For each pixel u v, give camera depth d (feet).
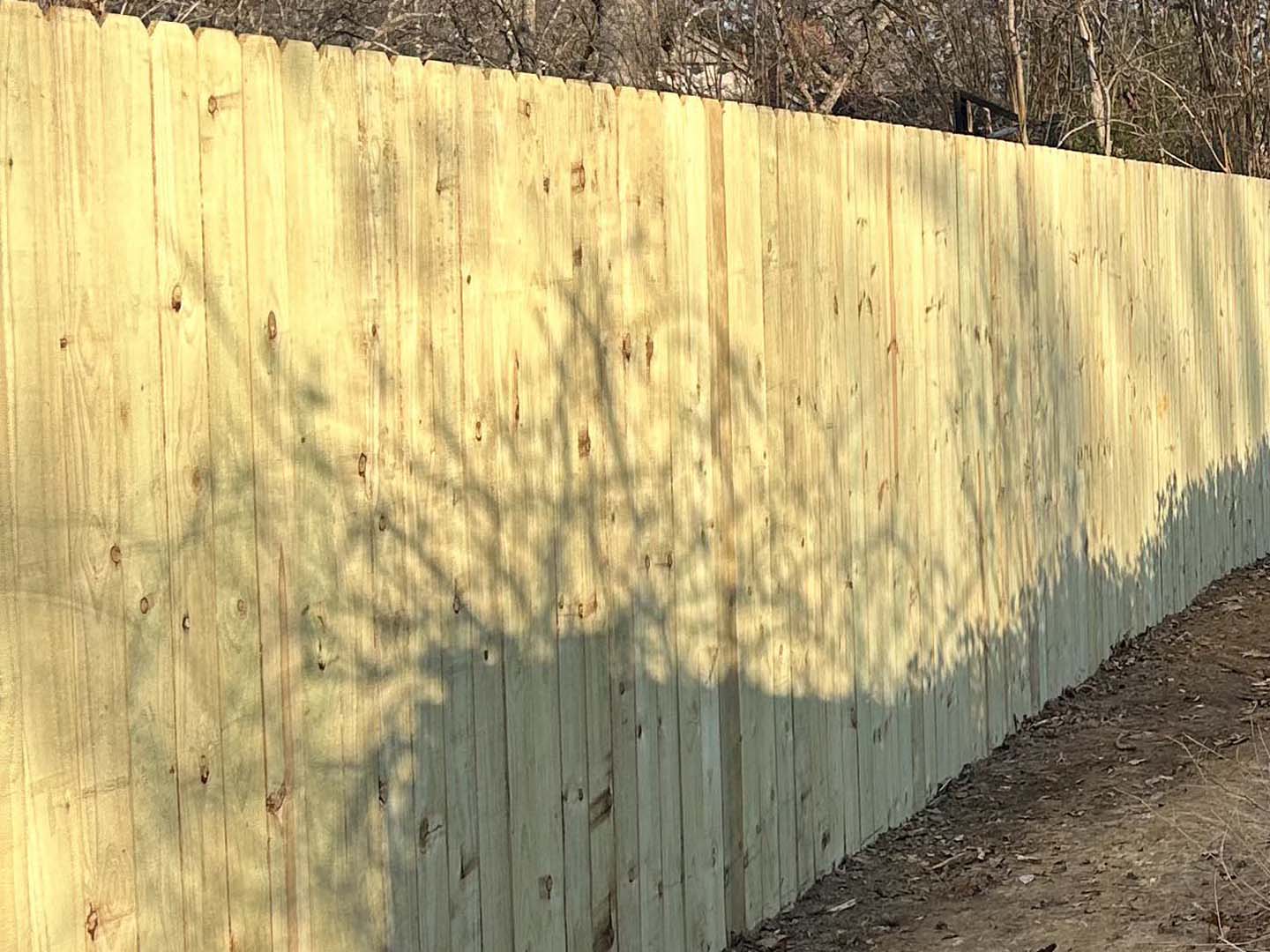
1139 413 28.58
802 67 48.93
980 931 16.56
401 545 12.32
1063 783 21.24
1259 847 17.51
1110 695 25.26
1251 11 55.98
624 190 14.96
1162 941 15.46
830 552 18.56
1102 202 26.91
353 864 11.87
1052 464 24.77
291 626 11.30
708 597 16.31
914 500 20.52
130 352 10.02
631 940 15.11
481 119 13.09
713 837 16.38
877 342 19.58
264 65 10.99
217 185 10.64
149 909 10.18
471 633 13.07
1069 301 25.50
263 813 11.07
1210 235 32.40
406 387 12.34
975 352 22.22
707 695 16.29
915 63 60.03
